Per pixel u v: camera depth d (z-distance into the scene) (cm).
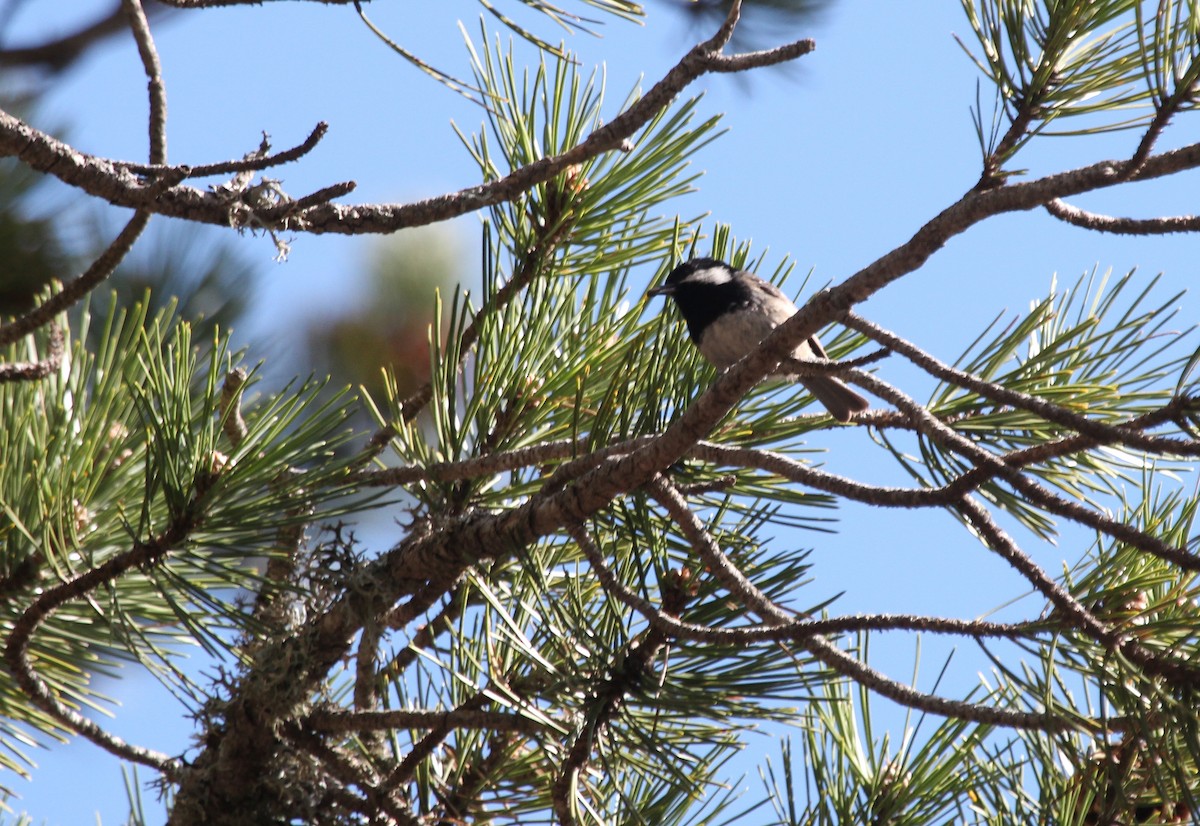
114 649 517
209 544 465
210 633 454
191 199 426
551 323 565
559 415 567
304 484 479
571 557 547
